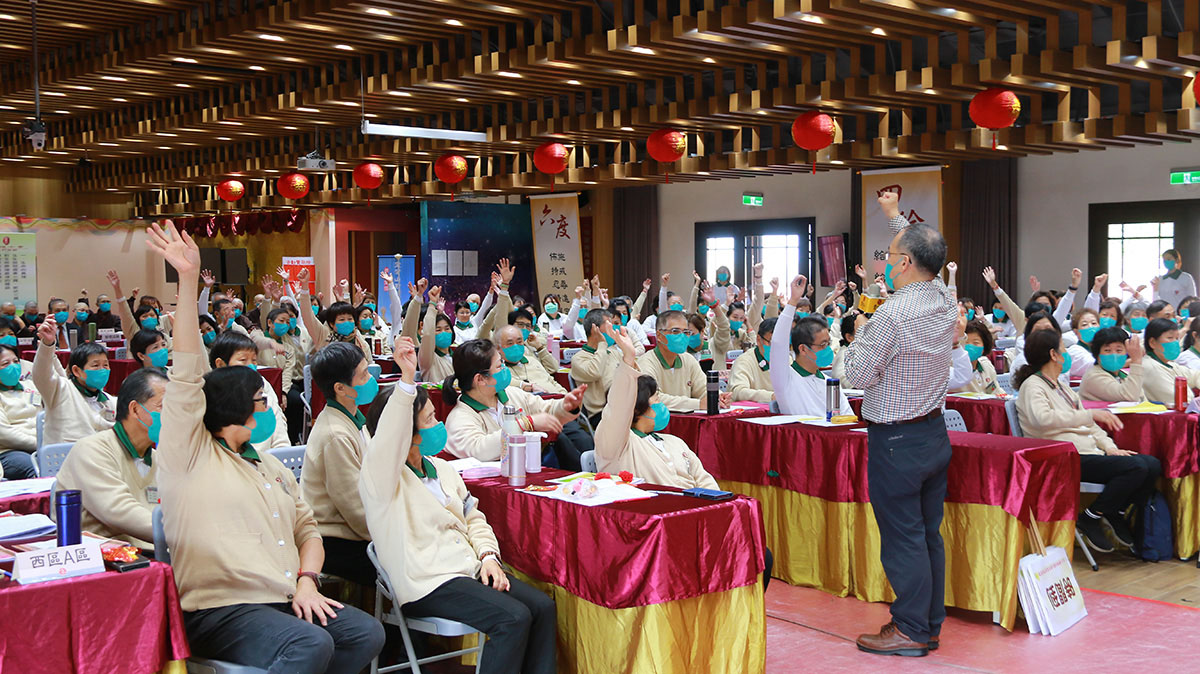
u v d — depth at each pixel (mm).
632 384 4121
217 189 14789
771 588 5195
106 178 19047
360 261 20922
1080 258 13688
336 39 9008
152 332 5922
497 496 3848
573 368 6539
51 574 2656
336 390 3764
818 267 16062
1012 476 4508
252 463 3258
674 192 18078
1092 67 7750
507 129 11250
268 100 11219
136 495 3512
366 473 3361
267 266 21047
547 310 12703
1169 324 6395
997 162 14203
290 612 3135
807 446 5133
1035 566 4555
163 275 21156
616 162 12492
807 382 5793
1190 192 12680
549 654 3404
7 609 2545
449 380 4598
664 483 4270
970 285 14492
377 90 9898
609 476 3984
